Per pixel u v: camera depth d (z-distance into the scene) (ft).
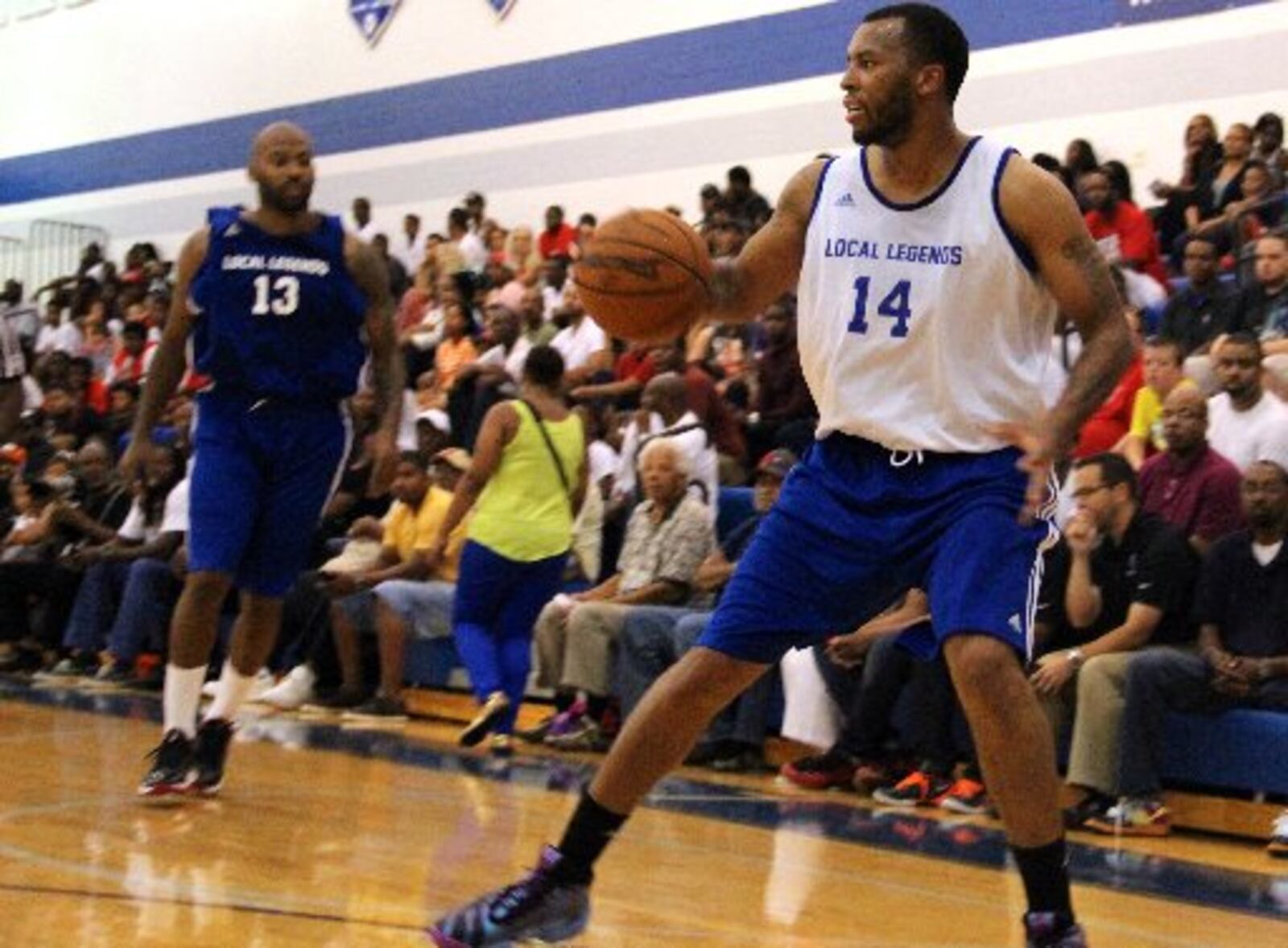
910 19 12.98
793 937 16.49
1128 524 28.32
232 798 23.79
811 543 13.19
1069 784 27.89
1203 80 47.96
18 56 92.94
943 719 28.96
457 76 69.97
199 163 82.43
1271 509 26.99
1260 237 36.76
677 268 13.46
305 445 22.93
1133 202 46.06
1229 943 17.74
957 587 12.58
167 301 68.13
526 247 62.54
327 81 75.77
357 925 15.51
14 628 49.29
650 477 35.19
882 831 25.07
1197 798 27.76
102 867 17.80
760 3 59.41
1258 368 30.53
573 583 39.09
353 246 22.80
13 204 92.94
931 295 12.99
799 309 13.70
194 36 82.79
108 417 57.88
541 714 37.78
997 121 52.31
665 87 62.34
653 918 16.97
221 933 14.89
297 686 40.24
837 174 13.64
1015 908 18.85
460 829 22.15
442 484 40.98
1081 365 12.61
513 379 45.80
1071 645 29.12
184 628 22.98
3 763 26.66
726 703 13.41
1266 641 27.09
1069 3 50.80
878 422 13.15
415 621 39.09
